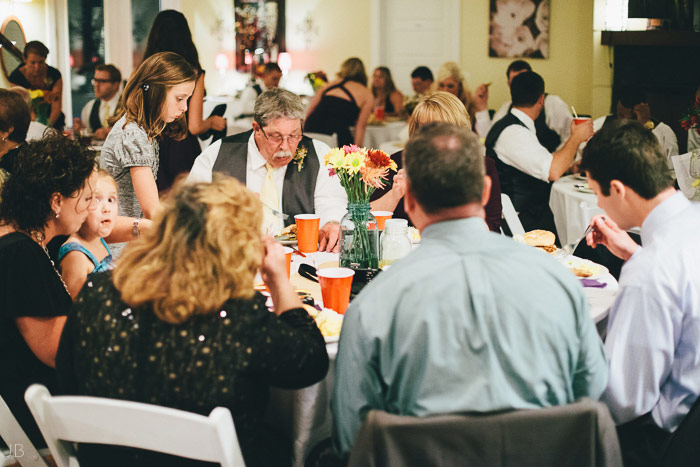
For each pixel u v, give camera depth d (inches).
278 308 61.1
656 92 247.0
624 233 75.2
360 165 80.2
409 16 356.5
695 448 62.2
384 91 315.6
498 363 51.3
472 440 49.3
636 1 253.8
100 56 331.9
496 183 109.0
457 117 103.3
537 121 233.5
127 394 53.3
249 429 56.2
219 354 52.4
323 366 58.0
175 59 108.2
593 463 50.3
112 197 80.5
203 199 51.7
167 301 50.4
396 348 51.9
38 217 69.6
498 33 321.4
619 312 65.6
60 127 242.5
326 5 376.2
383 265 84.9
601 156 68.6
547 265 52.9
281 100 105.1
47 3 312.7
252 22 386.3
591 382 56.3
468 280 51.6
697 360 65.6
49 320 67.2
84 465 57.3
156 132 110.6
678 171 139.7
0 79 265.3
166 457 54.3
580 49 297.3
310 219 94.4
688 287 63.9
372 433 48.9
